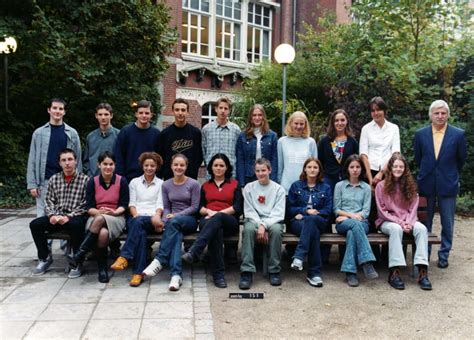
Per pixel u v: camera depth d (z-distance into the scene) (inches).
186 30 681.6
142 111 203.0
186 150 207.2
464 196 348.2
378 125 210.8
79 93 428.1
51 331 132.7
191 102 674.2
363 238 180.7
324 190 197.2
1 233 262.1
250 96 576.1
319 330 138.0
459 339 133.1
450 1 390.0
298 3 782.5
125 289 170.2
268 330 137.3
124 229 191.5
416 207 190.7
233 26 743.1
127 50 426.9
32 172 202.1
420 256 178.2
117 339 128.1
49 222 185.9
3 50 376.8
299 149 207.9
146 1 441.4
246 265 176.2
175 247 177.9
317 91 534.9
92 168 212.4
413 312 153.3
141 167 202.1
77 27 403.5
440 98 380.2
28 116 476.4
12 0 379.2
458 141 200.2
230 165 195.6
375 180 203.2
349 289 175.6
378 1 370.3
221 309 153.4
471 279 188.5
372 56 370.0
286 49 364.5
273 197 191.5
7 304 153.6
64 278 182.1
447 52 381.4
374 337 133.8
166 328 135.9
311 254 181.6
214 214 183.9
